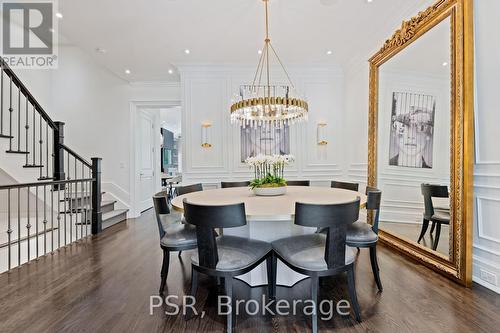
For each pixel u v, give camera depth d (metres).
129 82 5.08
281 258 1.80
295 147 4.56
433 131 2.45
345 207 1.57
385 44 3.14
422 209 2.61
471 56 2.03
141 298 1.99
